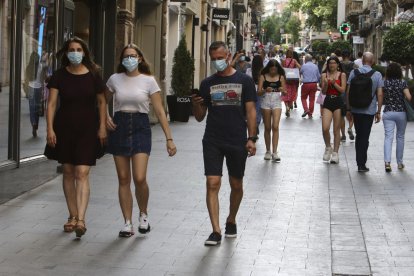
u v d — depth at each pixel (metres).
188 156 17.95
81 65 10.01
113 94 10.22
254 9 105.06
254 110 9.89
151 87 9.97
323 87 17.52
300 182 14.76
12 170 12.98
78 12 17.72
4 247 9.32
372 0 79.75
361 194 13.55
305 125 26.16
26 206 11.78
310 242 9.99
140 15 27.39
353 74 16.16
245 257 9.17
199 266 8.73
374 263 9.00
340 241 10.07
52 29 15.53
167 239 9.97
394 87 16.17
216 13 44.75
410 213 11.92
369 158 18.28
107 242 9.73
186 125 26.11
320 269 8.72
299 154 18.88
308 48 118.62
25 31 13.92
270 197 13.09
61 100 9.99
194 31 38.19
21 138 13.65
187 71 27.20
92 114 10.00
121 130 9.96
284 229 10.71
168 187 13.77
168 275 8.34
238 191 10.04
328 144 17.78
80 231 9.71
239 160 9.88
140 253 9.24
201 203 12.38
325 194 13.50
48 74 15.33
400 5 54.25
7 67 13.21
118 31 21.03
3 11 12.95
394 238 10.27
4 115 13.08
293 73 29.52
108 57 19.42
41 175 13.97
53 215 11.17
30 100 14.20
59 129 9.98
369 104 15.99
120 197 10.11
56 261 8.78
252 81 9.90
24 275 8.18
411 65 36.28
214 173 9.80
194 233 10.34
